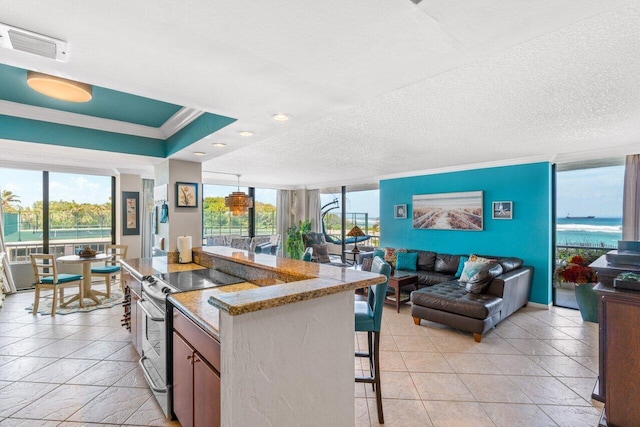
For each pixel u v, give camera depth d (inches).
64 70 57.6
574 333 145.5
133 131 133.0
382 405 88.1
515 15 41.3
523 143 148.3
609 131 127.8
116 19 41.9
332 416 58.5
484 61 70.2
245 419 47.8
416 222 239.6
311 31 45.4
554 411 87.9
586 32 58.9
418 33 45.8
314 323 55.7
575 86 84.0
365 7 39.7
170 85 64.3
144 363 97.4
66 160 196.9
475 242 208.4
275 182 329.7
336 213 339.0
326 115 83.2
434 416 85.5
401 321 165.0
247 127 94.1
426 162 201.6
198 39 47.4
